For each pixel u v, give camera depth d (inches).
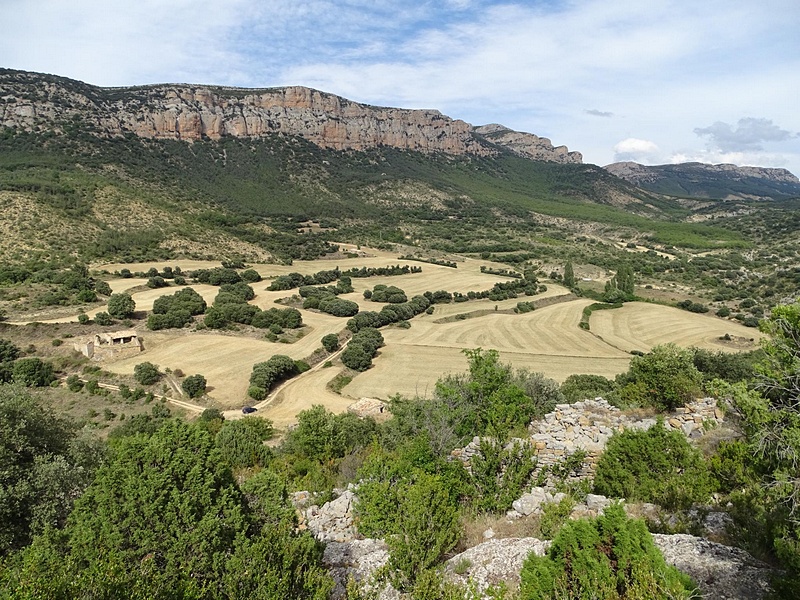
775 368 347.6
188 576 306.0
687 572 323.3
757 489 388.2
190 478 341.1
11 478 471.2
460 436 673.6
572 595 263.3
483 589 334.0
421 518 376.8
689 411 717.9
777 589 278.7
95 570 263.4
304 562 328.2
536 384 954.7
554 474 555.8
